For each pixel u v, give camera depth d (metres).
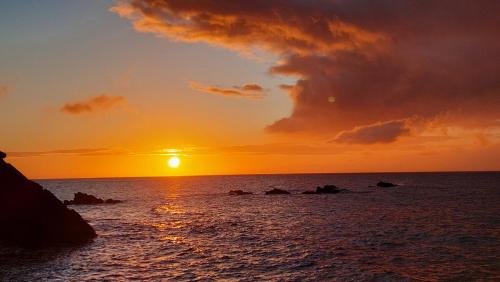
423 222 50.25
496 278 24.48
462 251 32.28
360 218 55.66
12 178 36.78
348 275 25.53
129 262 29.27
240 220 55.59
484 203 75.12
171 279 24.75
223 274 25.92
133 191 148.50
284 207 75.06
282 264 28.56
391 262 28.89
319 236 40.84
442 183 168.62
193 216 61.03
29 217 36.16
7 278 24.91
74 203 83.75
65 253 32.28
